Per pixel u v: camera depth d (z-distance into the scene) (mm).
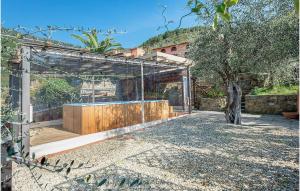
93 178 3443
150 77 13141
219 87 13625
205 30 7199
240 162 4020
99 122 6805
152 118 9016
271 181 3148
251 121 8852
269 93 11766
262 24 6137
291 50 5852
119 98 12469
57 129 7180
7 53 1464
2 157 1205
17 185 3172
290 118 9320
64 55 5848
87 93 10375
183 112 11688
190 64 10047
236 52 6914
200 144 5402
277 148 4848
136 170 3777
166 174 3561
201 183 3186
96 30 1807
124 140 6160
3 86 1605
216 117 10094
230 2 829
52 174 3621
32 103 7129
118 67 9484
